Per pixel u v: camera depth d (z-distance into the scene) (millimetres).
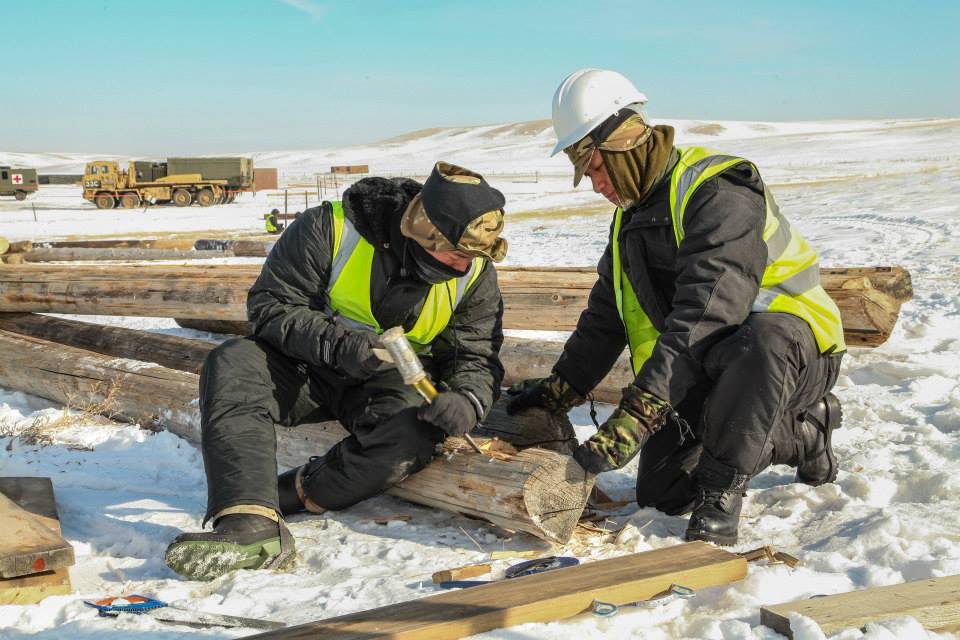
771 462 3408
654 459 3346
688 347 2906
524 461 3018
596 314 3523
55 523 3164
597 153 3047
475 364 3352
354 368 3098
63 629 2311
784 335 2959
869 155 61719
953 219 15312
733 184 3020
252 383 3176
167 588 2693
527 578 2482
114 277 6594
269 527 2877
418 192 3227
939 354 5887
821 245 12773
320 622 2207
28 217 31156
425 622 2170
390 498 3578
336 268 3234
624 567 2545
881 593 2301
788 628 2129
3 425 4824
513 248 15727
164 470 4148
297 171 114750
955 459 3861
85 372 5129
